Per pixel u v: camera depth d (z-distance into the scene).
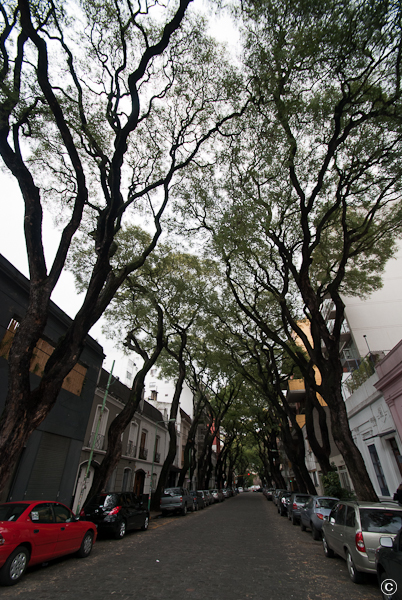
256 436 44.66
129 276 16.86
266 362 21.55
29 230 7.82
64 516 7.64
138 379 15.89
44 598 4.97
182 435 41.31
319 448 14.83
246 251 12.80
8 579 5.57
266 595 5.21
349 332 21.42
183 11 7.69
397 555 4.23
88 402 17.41
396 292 21.09
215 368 26.31
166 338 20.89
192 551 8.66
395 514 6.27
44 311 7.45
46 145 10.65
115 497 11.55
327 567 7.10
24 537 6.07
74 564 7.27
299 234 13.40
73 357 7.71
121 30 9.04
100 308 9.17
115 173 8.76
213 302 18.70
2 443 6.39
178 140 11.75
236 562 7.45
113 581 5.91
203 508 26.05
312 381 12.22
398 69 8.77
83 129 9.88
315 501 11.73
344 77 9.02
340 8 7.76
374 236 13.45
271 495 38.16
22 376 6.88
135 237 17.03
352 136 10.71
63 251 8.07
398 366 11.66
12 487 11.73
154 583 5.78
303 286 11.52
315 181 11.38
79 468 16.55
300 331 12.54
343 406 10.68
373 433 15.23
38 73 7.77
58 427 14.58
